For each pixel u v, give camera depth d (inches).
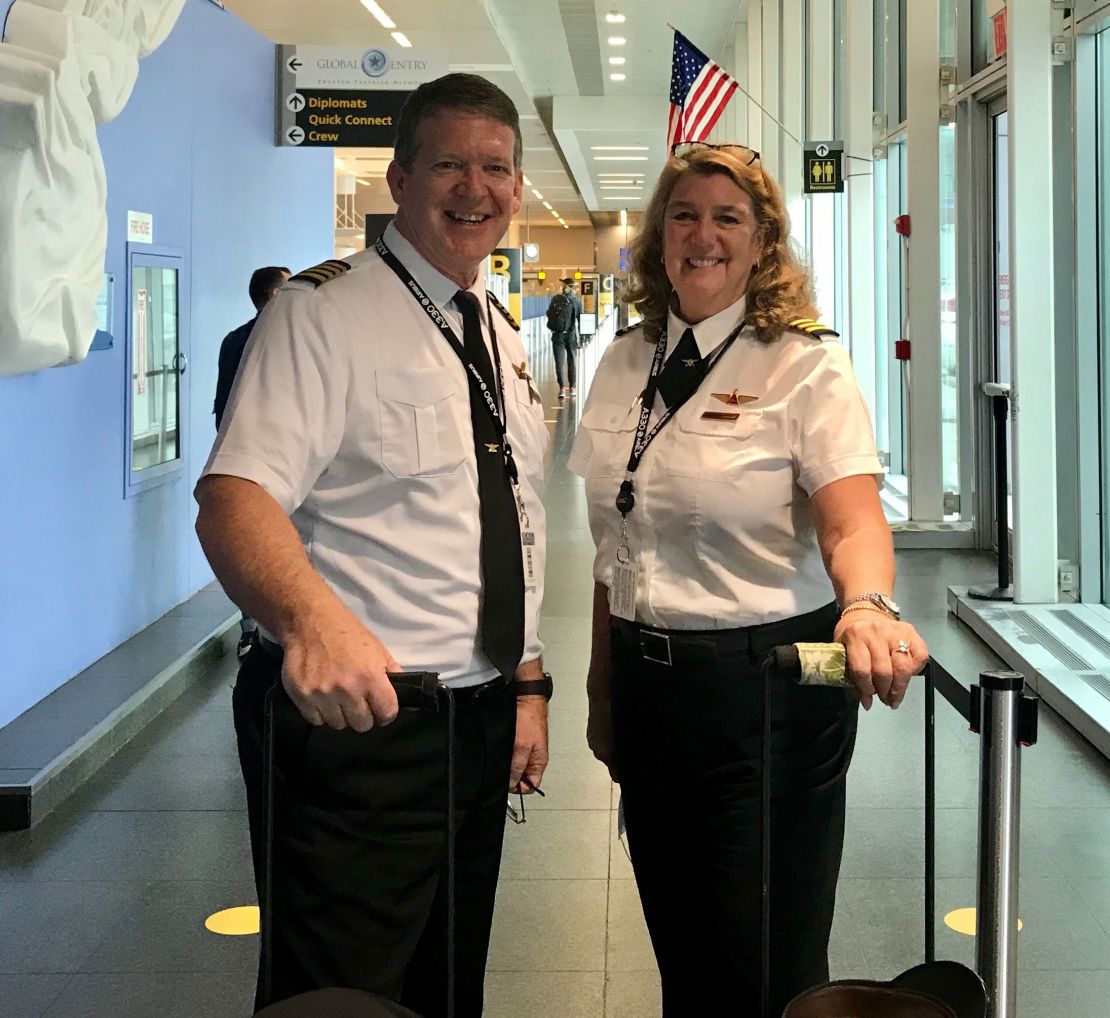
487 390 79.7
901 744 193.0
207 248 297.1
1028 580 267.1
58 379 208.8
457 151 76.1
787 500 81.8
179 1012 119.0
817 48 506.0
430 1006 83.0
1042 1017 116.8
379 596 75.4
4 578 189.2
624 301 91.4
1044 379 262.2
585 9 649.0
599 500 88.7
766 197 84.1
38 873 151.6
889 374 464.4
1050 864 150.4
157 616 261.9
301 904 73.8
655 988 122.8
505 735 82.0
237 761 191.2
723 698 82.0
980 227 355.3
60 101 169.6
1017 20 254.2
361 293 75.8
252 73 339.6
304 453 72.1
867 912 138.2
